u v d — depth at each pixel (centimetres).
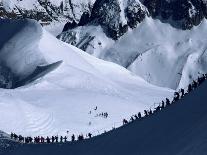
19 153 6675
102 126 13038
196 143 3522
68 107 14538
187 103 4731
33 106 13775
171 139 4028
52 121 12850
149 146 4203
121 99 16850
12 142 8031
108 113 14525
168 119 4684
